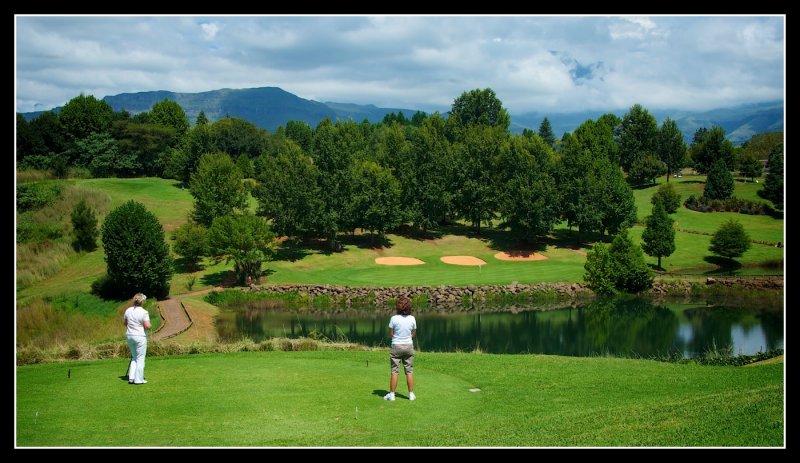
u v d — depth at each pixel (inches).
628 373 649.0
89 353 765.9
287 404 483.5
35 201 2871.6
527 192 3024.1
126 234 1817.2
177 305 1803.6
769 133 5807.1
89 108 4372.5
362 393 526.0
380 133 5132.9
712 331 1569.9
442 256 2962.6
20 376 574.6
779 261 2738.7
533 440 388.8
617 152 4379.9
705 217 3720.5
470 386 577.0
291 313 1930.4
